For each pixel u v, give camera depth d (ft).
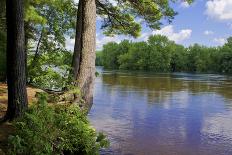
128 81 172.76
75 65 55.36
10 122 33.14
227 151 46.16
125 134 52.75
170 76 253.03
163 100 95.35
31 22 68.18
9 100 33.73
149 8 60.18
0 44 67.62
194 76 266.36
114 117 66.54
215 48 473.67
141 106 82.43
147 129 57.11
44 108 30.25
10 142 25.46
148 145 47.21
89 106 46.34
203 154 44.57
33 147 26.07
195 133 55.67
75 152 31.63
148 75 260.01
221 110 80.48
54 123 30.32
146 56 450.71
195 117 70.28
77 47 55.98
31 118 27.84
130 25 66.39
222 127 60.95
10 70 33.60
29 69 72.43
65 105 38.88
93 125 58.34
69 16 83.25
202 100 98.37
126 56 467.11
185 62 462.19
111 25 68.64
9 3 32.96
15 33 33.27
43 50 81.51
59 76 47.67
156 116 69.67
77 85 45.75
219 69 434.30
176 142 49.62
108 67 530.68
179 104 88.48
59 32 82.43
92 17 46.21
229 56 420.77
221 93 120.26
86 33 46.03
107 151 43.01
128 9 64.39
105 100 91.71
